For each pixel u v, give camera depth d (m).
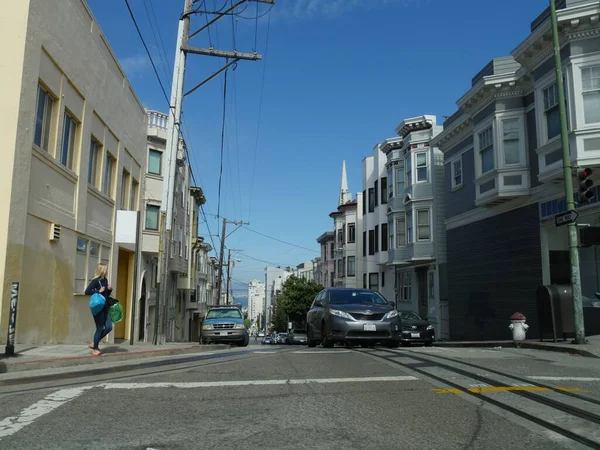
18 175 10.59
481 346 18.38
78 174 14.48
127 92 19.84
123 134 19.38
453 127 24.33
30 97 11.02
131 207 21.23
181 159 25.89
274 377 7.67
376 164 38.38
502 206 20.53
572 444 4.51
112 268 18.20
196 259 45.50
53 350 10.30
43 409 5.62
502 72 20.52
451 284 25.39
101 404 5.88
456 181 25.23
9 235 10.30
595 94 15.09
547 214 17.88
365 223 40.75
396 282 33.88
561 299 13.10
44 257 12.27
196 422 5.17
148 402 5.99
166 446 4.44
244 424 5.11
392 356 10.29
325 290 15.13
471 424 5.12
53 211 12.71
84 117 14.84
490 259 21.62
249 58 19.27
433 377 7.61
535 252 18.42
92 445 4.44
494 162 19.52
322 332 13.97
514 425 5.08
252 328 140.25
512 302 19.80
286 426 5.05
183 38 18.36
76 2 13.98
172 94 17.95
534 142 18.48
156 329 16.92
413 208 29.20
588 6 14.88
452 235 25.45
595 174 15.31
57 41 12.63
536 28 16.59
